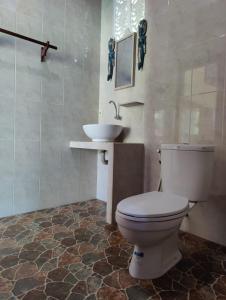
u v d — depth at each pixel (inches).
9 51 77.4
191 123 69.4
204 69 65.9
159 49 78.2
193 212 69.5
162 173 63.9
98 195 106.8
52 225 74.0
